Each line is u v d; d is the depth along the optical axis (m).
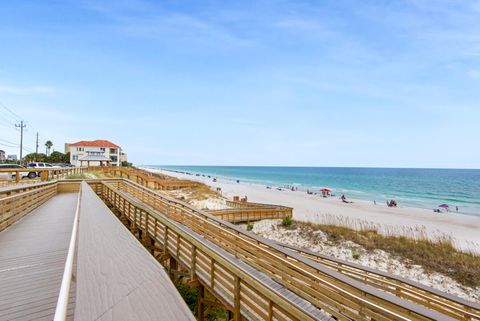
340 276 3.71
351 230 15.81
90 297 1.52
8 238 5.95
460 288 9.25
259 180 82.25
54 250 5.16
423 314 2.69
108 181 18.44
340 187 61.69
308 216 23.16
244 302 5.04
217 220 6.44
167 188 30.94
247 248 5.48
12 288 3.62
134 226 11.10
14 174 24.12
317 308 4.02
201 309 6.57
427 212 29.31
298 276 4.36
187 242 7.09
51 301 3.33
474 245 15.98
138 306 1.47
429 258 11.62
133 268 1.96
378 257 12.00
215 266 5.89
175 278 7.79
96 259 2.15
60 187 16.56
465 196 46.41
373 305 3.17
